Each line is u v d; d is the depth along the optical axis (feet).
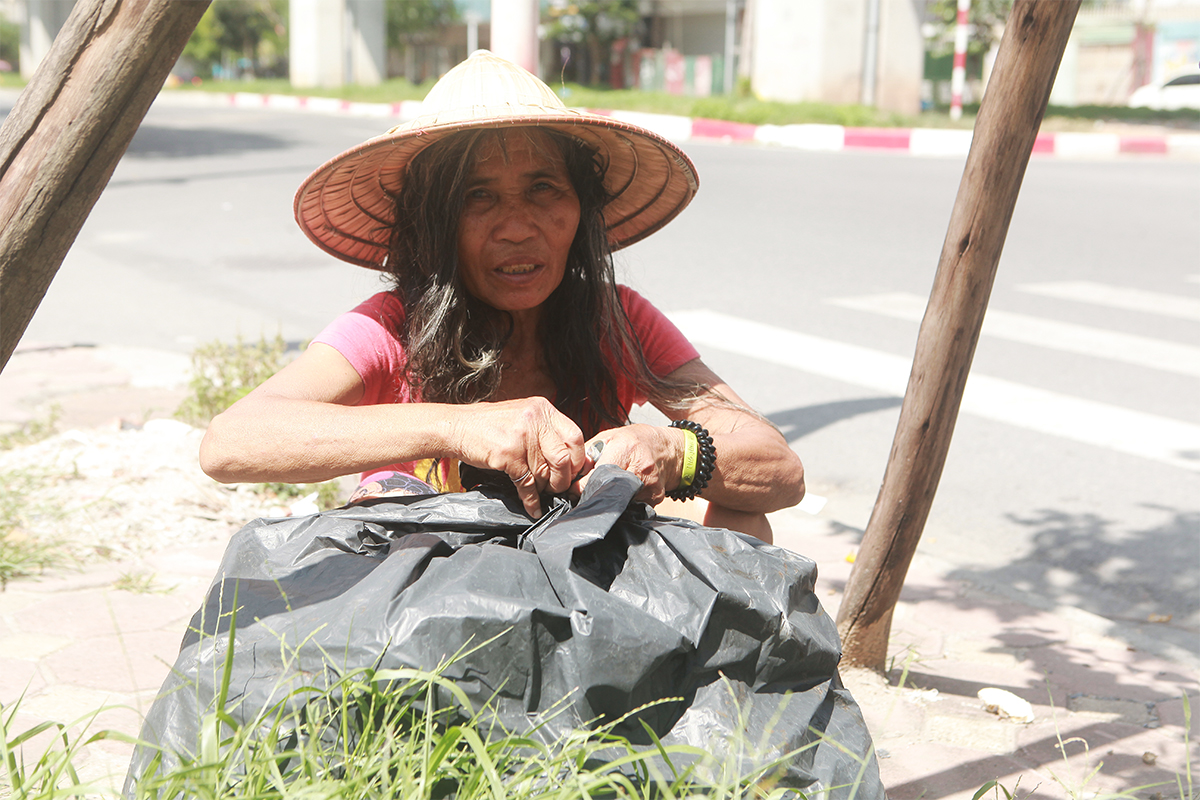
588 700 4.70
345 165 6.79
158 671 8.91
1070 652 9.93
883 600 8.72
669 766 4.67
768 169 43.06
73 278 26.43
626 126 6.61
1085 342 20.89
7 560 10.69
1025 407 17.46
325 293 25.09
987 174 7.58
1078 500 14.08
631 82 113.91
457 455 5.74
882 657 8.91
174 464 13.75
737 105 64.64
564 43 115.75
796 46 67.92
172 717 4.91
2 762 5.18
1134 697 9.01
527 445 5.60
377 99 87.35
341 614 4.84
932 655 9.76
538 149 6.61
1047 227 31.48
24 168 4.75
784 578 5.23
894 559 8.57
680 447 6.31
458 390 6.82
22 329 5.01
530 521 5.59
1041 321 22.26
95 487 12.96
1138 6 103.96
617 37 114.32
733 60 99.40
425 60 153.38
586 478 5.84
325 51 110.01
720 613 5.02
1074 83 108.47
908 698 8.75
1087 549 12.68
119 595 10.39
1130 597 11.54
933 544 12.84
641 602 5.06
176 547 11.66
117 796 4.80
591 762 4.67
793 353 20.10
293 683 4.72
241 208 36.47
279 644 4.84
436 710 4.74
